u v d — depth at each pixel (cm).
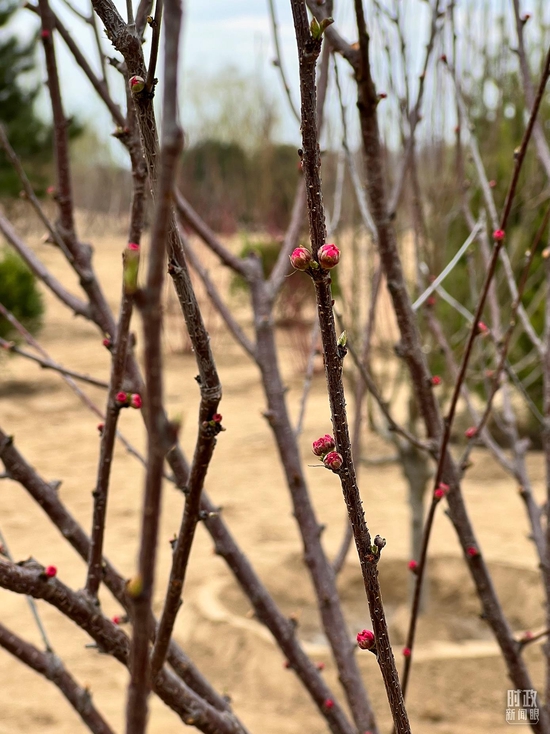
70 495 715
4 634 136
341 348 89
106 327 183
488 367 521
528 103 206
